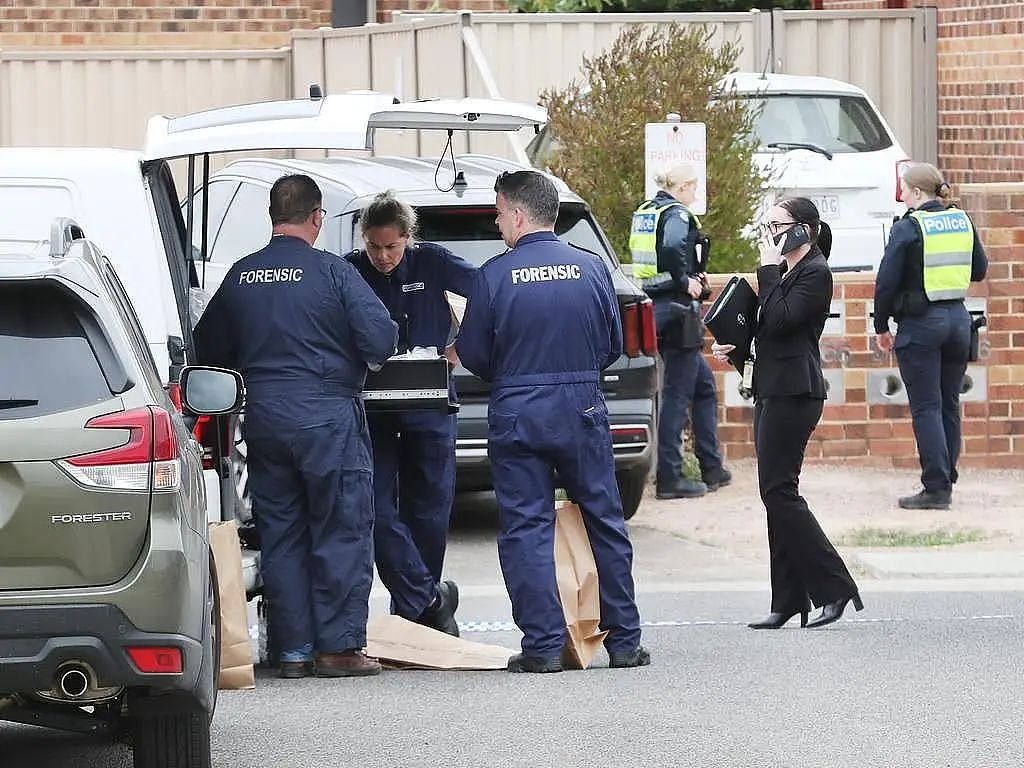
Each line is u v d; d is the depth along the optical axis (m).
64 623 17.86
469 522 41.12
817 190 53.41
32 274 18.16
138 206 24.61
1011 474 46.41
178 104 65.38
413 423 29.14
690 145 42.75
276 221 26.52
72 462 17.95
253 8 68.12
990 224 46.62
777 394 29.94
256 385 26.33
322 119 25.58
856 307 45.97
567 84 61.12
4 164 24.47
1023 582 34.94
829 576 30.27
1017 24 58.97
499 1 70.88
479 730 24.11
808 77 57.09
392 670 28.00
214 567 21.64
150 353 20.61
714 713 24.98
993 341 46.84
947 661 28.25
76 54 64.81
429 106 27.39
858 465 46.25
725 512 41.12
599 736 23.80
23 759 22.97
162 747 19.69
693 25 54.16
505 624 31.58
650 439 38.00
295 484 26.75
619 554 27.81
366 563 27.08
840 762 22.56
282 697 26.00
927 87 63.44
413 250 29.94
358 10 66.12
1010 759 22.70
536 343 26.88
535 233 27.11
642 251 41.84
